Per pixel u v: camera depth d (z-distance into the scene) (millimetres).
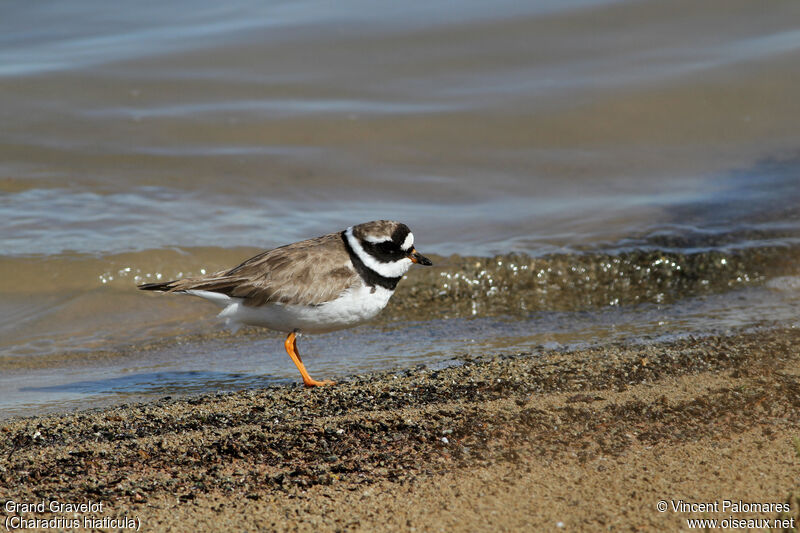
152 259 14391
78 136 18094
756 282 14133
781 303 12992
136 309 13273
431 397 9312
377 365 10898
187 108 19375
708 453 7637
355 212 16516
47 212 15602
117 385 10344
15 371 11000
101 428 8602
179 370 10969
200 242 14953
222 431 8445
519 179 17844
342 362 11094
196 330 12727
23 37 22109
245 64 21031
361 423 8531
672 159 18531
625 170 18188
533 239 15656
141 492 7211
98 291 13602
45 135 18047
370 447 7992
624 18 22500
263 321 10000
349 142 18578
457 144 18750
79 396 9891
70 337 12391
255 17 23000
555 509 6770
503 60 21203
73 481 7406
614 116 19609
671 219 16359
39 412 9266
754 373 9602
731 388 9164
